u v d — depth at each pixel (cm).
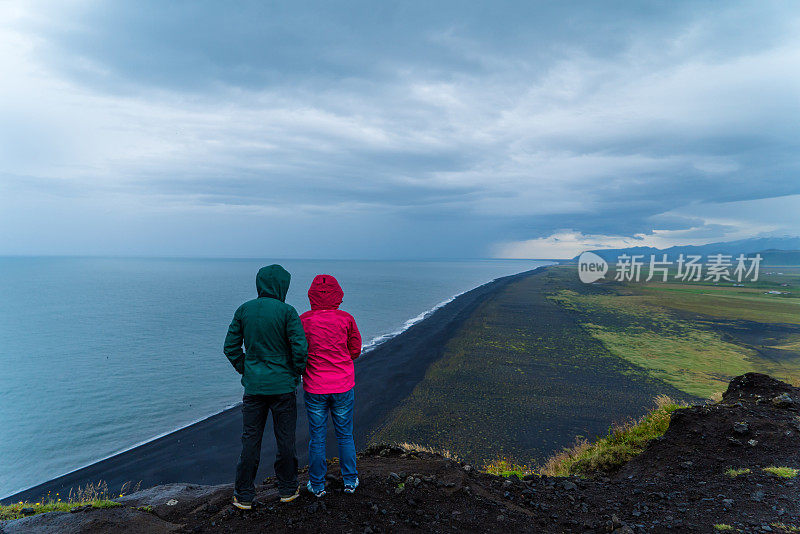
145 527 377
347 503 388
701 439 662
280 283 392
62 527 367
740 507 435
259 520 352
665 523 411
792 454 559
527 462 1580
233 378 3447
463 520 390
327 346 388
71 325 6538
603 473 743
